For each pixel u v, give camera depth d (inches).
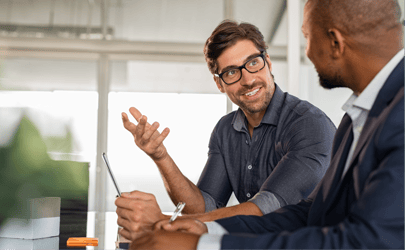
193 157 186.9
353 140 25.7
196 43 202.7
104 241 35.3
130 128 43.8
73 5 202.1
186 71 205.9
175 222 28.5
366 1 22.6
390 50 22.8
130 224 32.7
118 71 203.3
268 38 187.0
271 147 53.1
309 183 44.4
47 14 200.5
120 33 203.2
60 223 41.8
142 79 205.0
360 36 22.8
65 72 196.7
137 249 21.7
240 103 52.6
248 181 55.0
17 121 37.5
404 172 18.0
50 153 40.3
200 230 28.5
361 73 23.7
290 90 157.6
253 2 196.5
